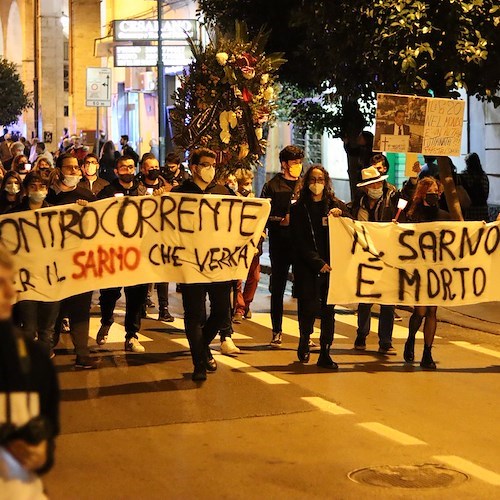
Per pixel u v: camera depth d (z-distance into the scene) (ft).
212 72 37.60
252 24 54.19
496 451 23.13
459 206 42.06
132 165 35.42
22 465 11.78
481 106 58.70
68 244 29.30
